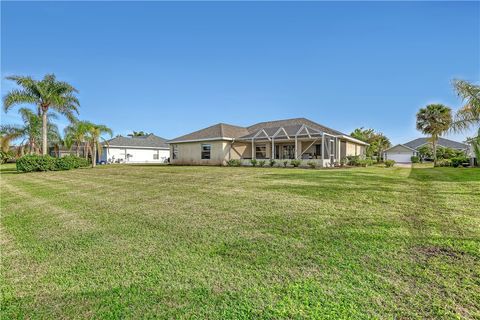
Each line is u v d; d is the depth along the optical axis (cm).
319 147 2406
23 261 385
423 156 4119
